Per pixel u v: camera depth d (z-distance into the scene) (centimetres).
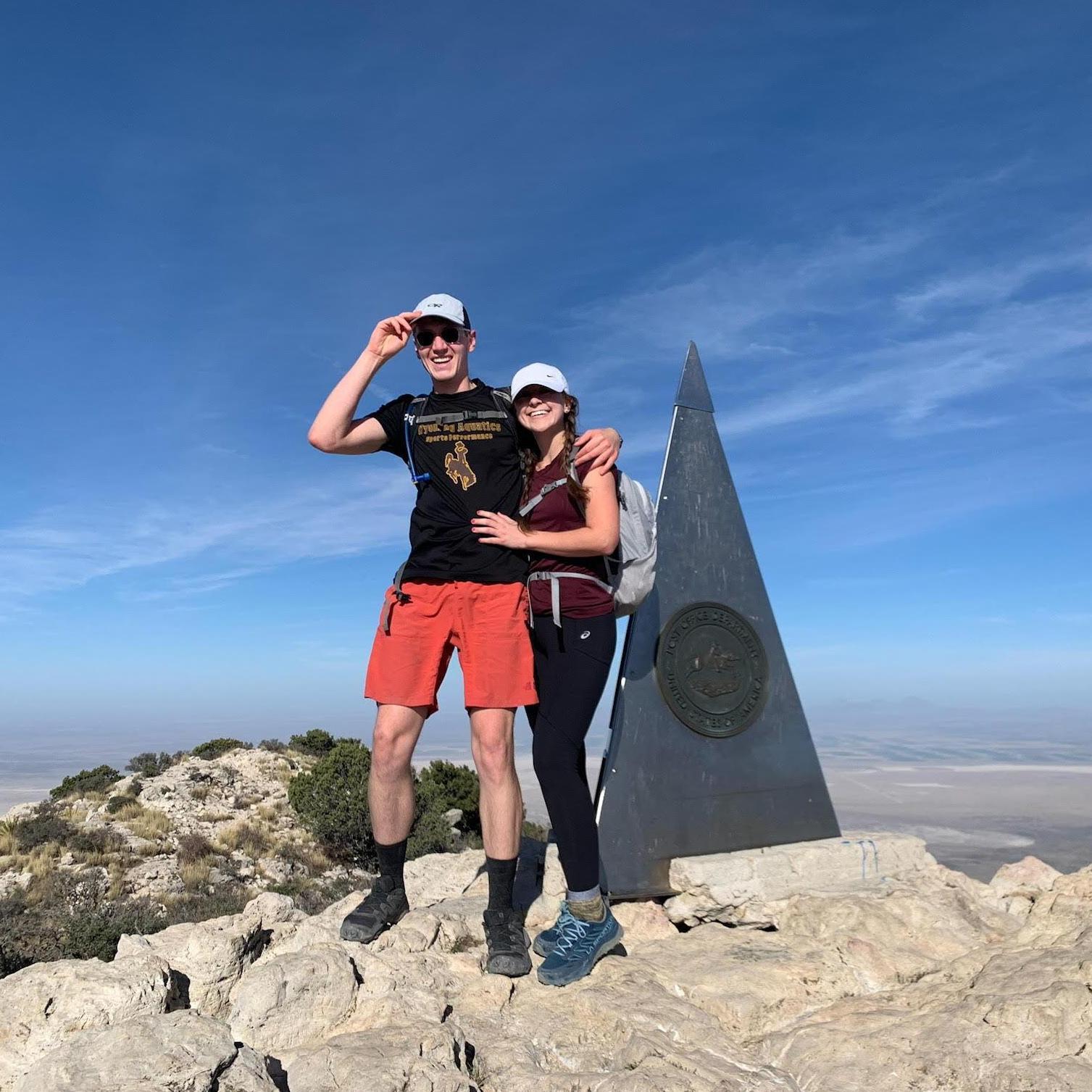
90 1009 256
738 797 458
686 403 506
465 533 318
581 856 320
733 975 330
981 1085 240
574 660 322
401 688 322
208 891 1750
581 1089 239
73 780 2564
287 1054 261
